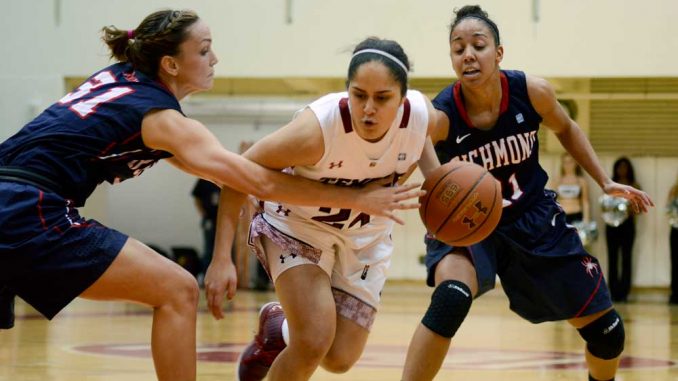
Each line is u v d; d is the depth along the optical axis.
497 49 6.85
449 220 6.20
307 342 5.95
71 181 5.39
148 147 5.55
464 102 7.03
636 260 23.55
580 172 22.86
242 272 25.17
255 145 5.80
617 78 23.58
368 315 6.50
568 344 12.67
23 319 16.16
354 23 22.05
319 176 6.03
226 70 22.36
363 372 9.45
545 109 7.13
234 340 12.34
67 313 17.73
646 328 15.32
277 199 5.66
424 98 6.17
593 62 21.45
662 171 23.66
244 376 7.19
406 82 5.54
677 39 21.23
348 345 6.43
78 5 22.81
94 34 22.81
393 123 5.86
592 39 21.44
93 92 5.59
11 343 12.00
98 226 5.49
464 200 6.17
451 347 12.21
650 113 24.22
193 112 27.36
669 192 22.94
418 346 6.35
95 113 5.45
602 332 7.10
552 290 7.08
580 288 7.04
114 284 5.37
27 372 9.07
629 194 7.34
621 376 9.14
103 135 5.41
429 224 6.29
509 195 7.15
